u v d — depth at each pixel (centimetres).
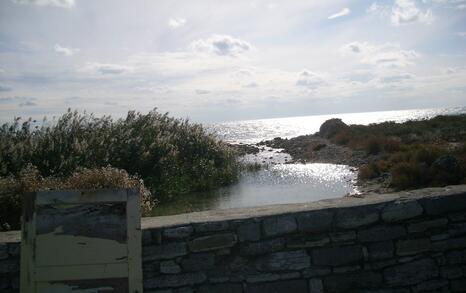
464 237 529
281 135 7194
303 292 496
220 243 485
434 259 522
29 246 440
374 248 510
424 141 2320
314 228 498
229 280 488
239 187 1558
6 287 463
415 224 519
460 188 561
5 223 816
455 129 2745
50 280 440
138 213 453
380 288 509
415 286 517
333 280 502
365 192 1388
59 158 1132
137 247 451
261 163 2397
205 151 1758
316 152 2689
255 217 493
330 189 1493
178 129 1719
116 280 447
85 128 1340
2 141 1141
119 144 1295
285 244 495
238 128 11219
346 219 504
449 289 525
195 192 1437
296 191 1463
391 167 1611
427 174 1378
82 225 446
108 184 900
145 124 1492
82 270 444
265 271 492
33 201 443
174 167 1418
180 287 480
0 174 1031
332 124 3675
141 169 1309
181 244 480
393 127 3300
